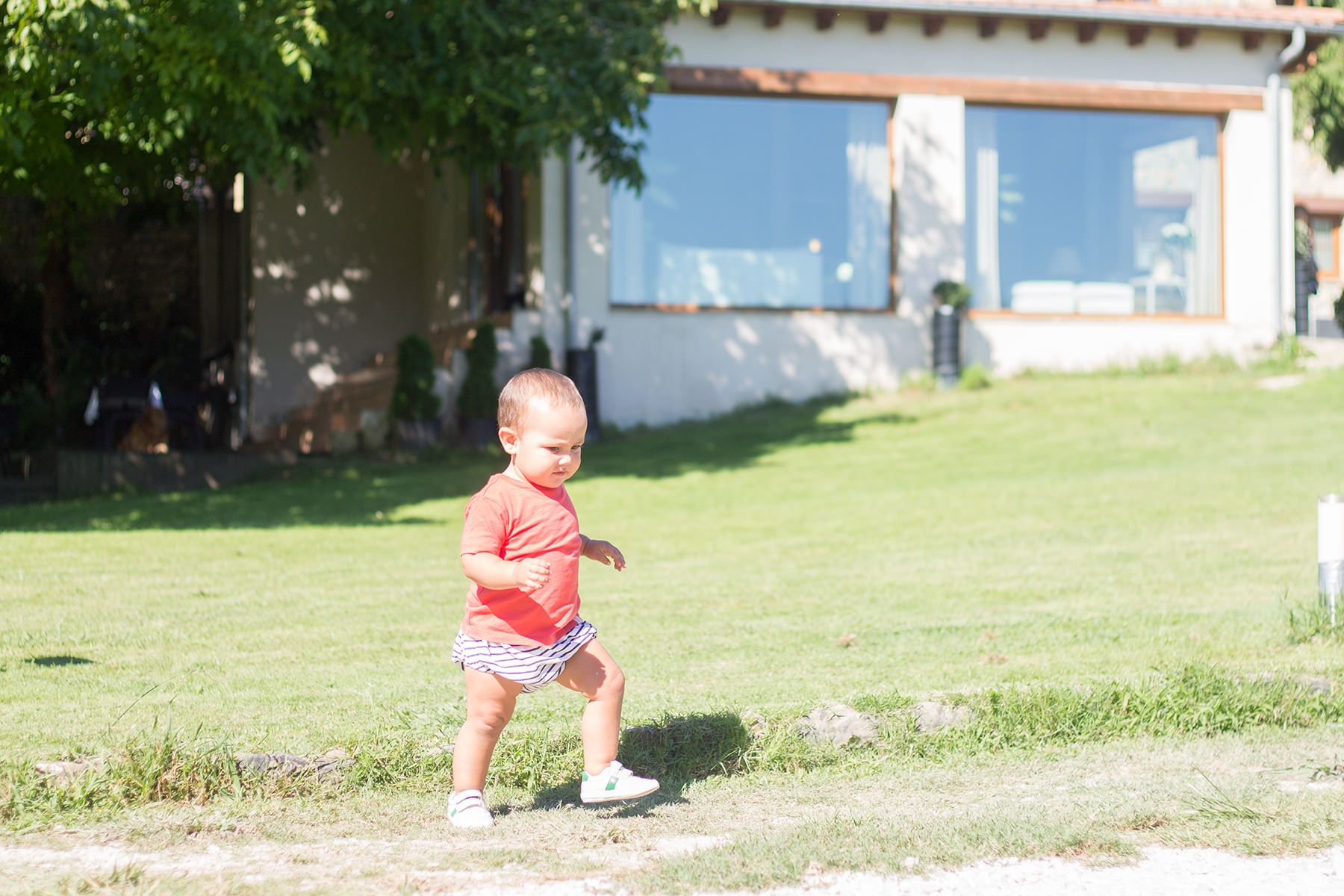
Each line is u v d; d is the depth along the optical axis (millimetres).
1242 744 5625
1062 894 3754
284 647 7531
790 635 7766
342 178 26281
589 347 21875
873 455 17734
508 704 4621
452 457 19844
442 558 11391
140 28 12445
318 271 26141
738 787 5121
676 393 22922
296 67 14555
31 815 4516
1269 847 4113
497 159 19156
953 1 22891
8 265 29922
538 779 5156
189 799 4777
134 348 30734
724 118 23422
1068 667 6559
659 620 8375
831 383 23531
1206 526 12008
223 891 3760
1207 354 24578
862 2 22703
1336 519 7559
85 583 9859
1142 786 4945
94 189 20500
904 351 23844
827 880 3893
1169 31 24547
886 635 7719
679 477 16859
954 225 24016
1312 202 38000
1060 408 20438
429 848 4285
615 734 4684
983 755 5488
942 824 4398
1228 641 7266
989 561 10742
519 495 4598
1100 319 24469
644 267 23094
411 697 6082
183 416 25641
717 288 23422
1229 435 17375
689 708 5652
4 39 12797
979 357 24141
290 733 5270
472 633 4574
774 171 23625
